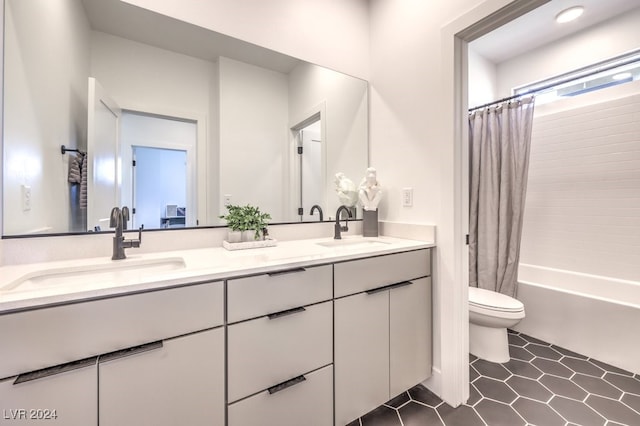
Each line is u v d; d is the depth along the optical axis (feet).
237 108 5.19
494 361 6.07
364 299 4.22
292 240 5.74
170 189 4.61
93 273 3.44
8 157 3.34
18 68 3.41
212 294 2.96
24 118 3.46
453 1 4.76
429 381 5.24
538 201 8.57
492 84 10.02
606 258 7.30
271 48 5.43
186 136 4.75
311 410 3.70
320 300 3.76
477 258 8.08
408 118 5.63
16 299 2.14
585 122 7.69
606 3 7.16
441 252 4.99
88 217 3.94
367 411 4.27
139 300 2.59
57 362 2.28
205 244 4.78
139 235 3.89
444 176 4.91
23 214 3.45
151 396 2.65
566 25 8.08
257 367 3.26
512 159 7.60
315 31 5.92
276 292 3.38
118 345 2.50
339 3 6.23
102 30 4.09
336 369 3.93
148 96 4.43
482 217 7.98
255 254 4.05
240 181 5.24
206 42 4.86
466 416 4.53
